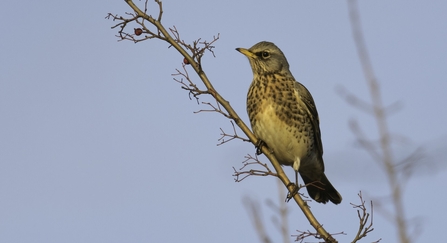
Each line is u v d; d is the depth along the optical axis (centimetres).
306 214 1017
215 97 1095
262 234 823
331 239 922
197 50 1076
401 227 718
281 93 1373
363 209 882
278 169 1130
